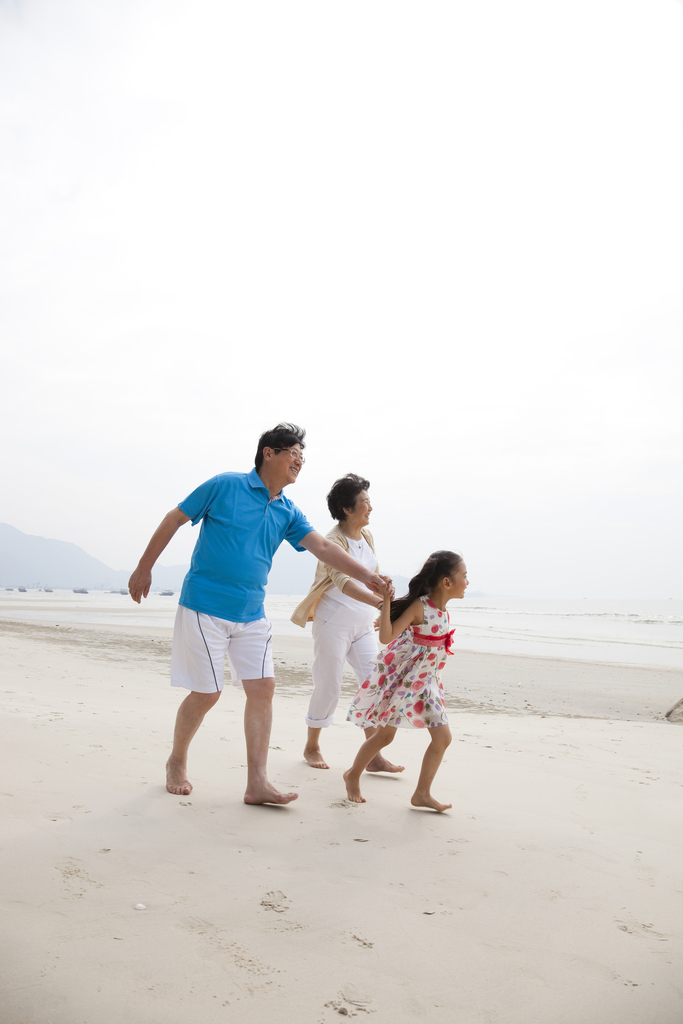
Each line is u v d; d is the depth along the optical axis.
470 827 2.96
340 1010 1.56
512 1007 1.62
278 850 2.54
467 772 4.09
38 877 2.15
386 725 3.27
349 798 3.31
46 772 3.33
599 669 14.20
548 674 13.13
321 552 3.49
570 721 7.63
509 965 1.81
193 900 2.08
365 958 1.80
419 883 2.32
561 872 2.47
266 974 1.70
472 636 26.48
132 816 2.79
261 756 3.20
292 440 3.38
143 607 55.28
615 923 2.08
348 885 2.26
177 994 1.59
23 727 4.24
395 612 3.38
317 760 4.14
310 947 1.84
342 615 4.10
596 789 3.78
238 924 1.95
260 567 3.35
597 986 1.73
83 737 4.14
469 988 1.69
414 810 3.19
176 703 6.62
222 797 3.18
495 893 2.27
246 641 3.34
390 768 4.00
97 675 9.12
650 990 1.72
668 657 17.92
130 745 4.05
